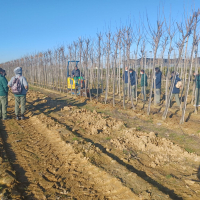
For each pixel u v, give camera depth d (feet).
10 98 35.42
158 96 29.89
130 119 22.44
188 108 26.78
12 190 9.82
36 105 31.40
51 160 13.47
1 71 22.81
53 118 23.56
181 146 15.01
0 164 12.41
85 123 20.88
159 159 13.32
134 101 32.37
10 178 10.80
